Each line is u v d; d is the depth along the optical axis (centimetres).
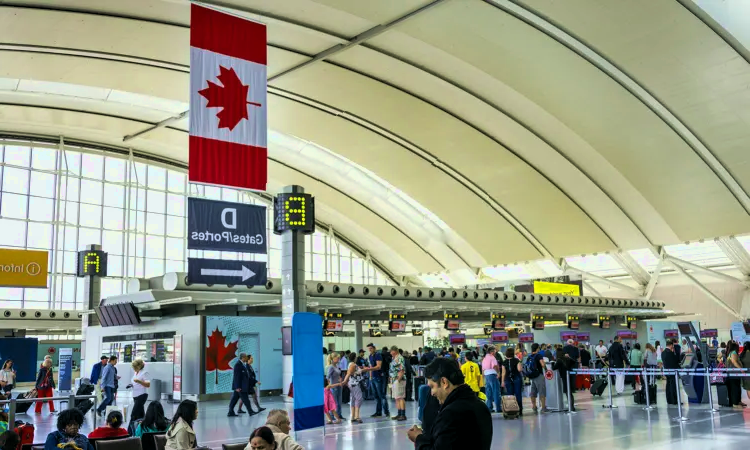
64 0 2353
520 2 2428
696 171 3297
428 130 3609
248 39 1409
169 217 4184
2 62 2752
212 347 2089
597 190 3700
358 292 2612
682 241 3812
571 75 2875
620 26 2517
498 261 4644
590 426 1270
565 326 3278
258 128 1385
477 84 3091
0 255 2306
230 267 1355
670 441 1061
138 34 2631
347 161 4422
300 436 1236
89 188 3878
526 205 4041
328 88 3259
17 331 3117
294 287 1467
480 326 4238
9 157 3634
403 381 1496
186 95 3241
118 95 3394
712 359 2253
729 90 2764
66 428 673
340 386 1468
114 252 3900
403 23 2550
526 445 1058
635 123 3111
